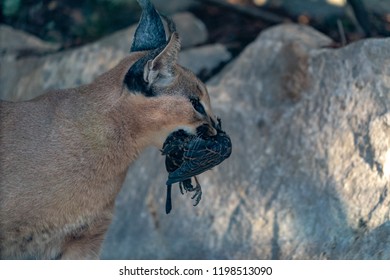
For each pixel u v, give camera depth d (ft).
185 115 19.99
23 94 31.78
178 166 20.63
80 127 20.44
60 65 31.50
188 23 33.86
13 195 20.07
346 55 24.94
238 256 24.04
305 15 34.96
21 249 20.74
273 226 24.02
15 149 20.27
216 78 28.63
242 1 36.65
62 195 20.34
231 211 24.98
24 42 34.37
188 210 25.55
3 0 36.45
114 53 31.01
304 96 25.66
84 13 36.63
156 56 19.45
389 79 23.77
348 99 24.31
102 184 20.76
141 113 20.15
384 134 22.99
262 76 27.04
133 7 36.63
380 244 21.13
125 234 26.35
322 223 23.08
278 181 24.73
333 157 23.91
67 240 21.11
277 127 25.73
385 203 21.98
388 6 34.88
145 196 26.45
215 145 19.79
